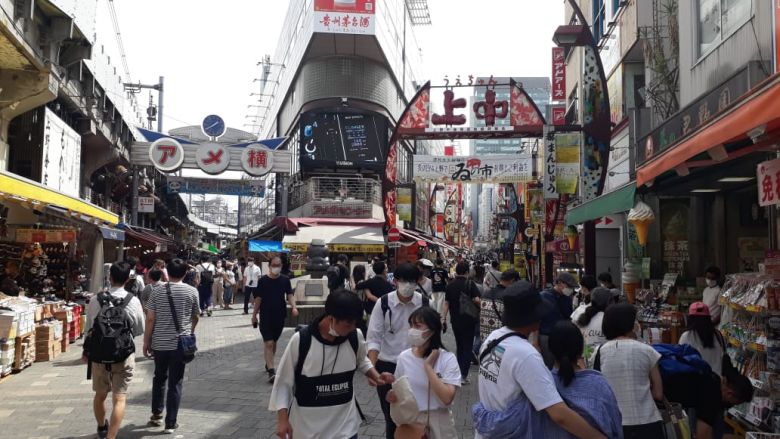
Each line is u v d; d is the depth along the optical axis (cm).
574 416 262
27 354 928
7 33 1018
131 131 2447
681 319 873
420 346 369
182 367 606
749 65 661
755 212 1067
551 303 642
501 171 1795
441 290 1045
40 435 575
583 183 1181
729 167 790
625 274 1188
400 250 2511
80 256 1512
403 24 4609
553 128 1230
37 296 1239
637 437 360
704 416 402
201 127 2755
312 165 3462
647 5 1359
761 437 444
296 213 3591
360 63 3584
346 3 3334
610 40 1667
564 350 288
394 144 1834
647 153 973
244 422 627
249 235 3653
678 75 1204
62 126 1556
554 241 1911
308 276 1099
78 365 947
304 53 3588
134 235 2083
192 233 5969
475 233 15338
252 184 2755
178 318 600
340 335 347
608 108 1170
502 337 294
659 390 380
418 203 4859
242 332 1391
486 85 1781
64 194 1043
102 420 560
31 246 1310
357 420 361
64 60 1429
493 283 1142
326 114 3538
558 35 1170
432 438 355
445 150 5825
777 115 391
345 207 3130
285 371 349
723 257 1099
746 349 631
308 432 343
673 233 1170
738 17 911
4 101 1207
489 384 292
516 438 273
